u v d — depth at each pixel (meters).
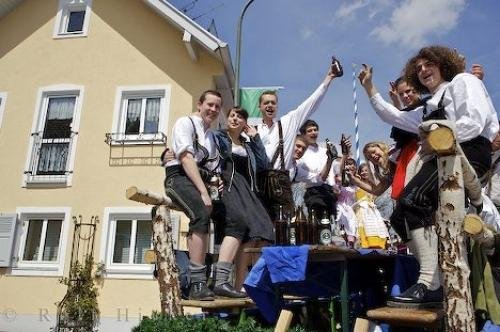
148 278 10.13
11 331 10.21
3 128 11.65
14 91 11.89
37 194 11.01
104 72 11.62
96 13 12.12
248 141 4.09
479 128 2.46
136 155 10.88
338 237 4.02
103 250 10.38
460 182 2.13
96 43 11.89
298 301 4.77
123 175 10.81
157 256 3.74
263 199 4.08
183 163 3.53
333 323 3.79
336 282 3.93
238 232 3.57
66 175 10.98
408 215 2.62
